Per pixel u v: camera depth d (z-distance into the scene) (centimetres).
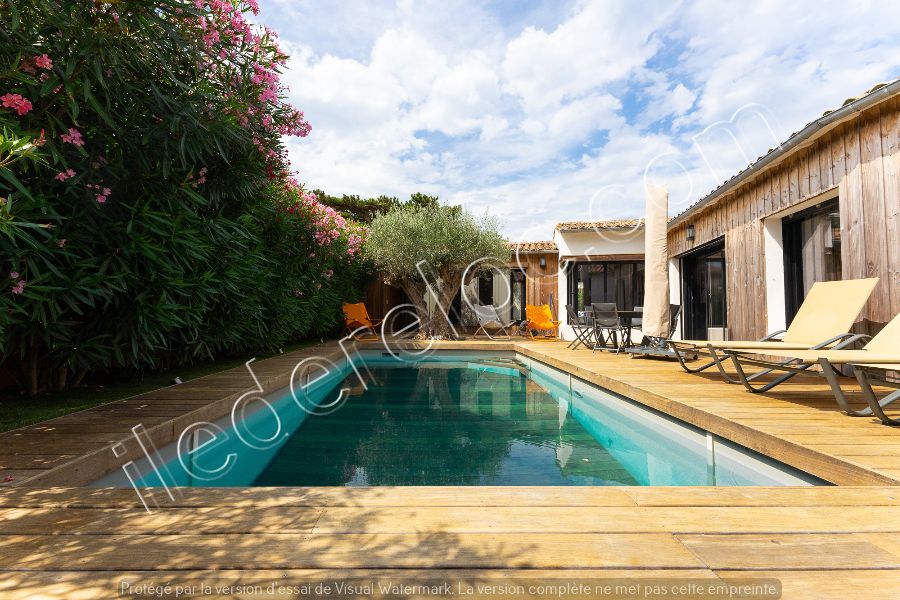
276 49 355
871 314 356
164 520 136
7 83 222
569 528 130
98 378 390
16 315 259
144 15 245
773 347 332
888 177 339
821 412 259
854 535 125
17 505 147
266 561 112
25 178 252
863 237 364
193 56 292
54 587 103
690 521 134
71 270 275
